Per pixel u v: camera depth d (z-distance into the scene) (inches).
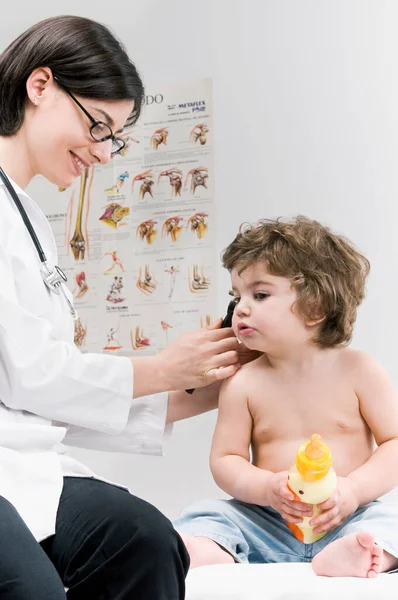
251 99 81.3
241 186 80.8
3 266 47.4
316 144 78.5
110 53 52.7
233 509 57.9
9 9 90.4
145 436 58.9
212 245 81.5
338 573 47.2
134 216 84.9
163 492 80.0
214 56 83.0
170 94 84.3
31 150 52.8
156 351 82.4
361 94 77.5
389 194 75.7
